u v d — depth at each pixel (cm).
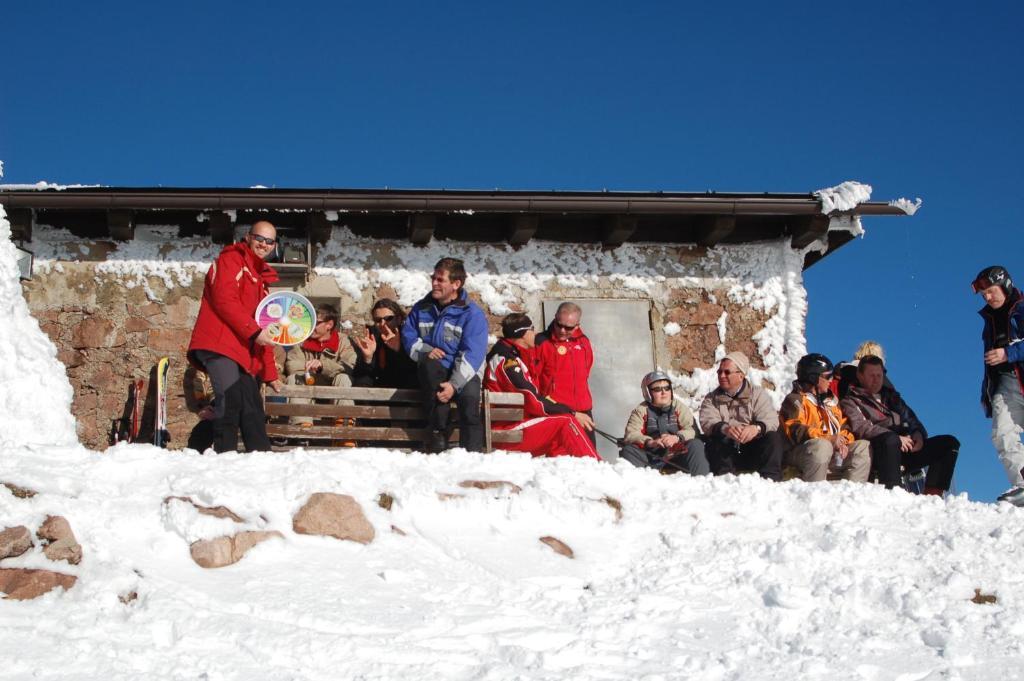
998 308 832
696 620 538
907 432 861
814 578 580
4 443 609
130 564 525
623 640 513
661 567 585
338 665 462
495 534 604
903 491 691
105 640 466
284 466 612
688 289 1045
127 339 975
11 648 450
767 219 1055
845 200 1005
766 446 820
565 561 586
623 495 648
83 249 988
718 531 630
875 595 567
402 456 655
